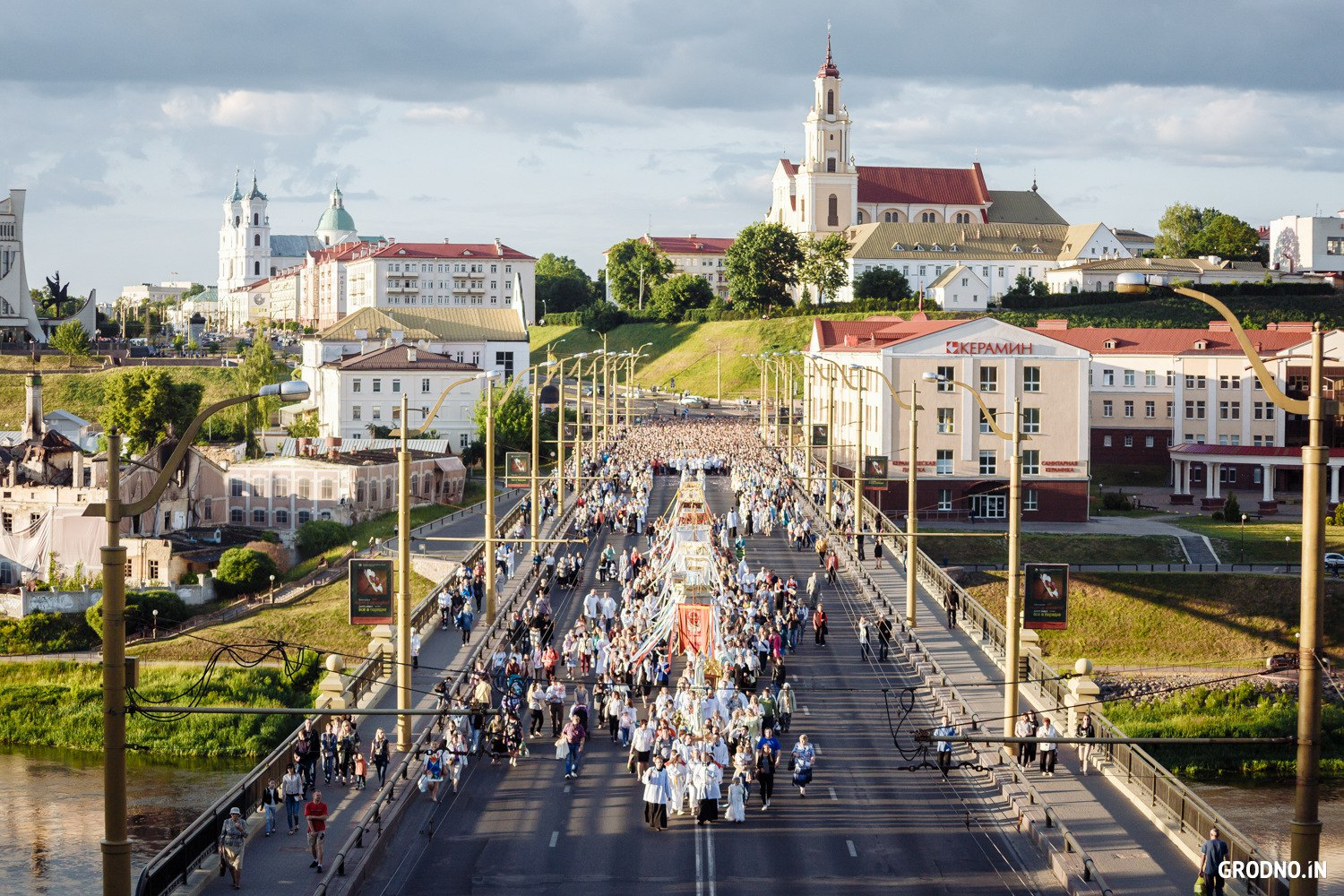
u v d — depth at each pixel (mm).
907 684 59938
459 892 37500
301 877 37406
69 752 79812
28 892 52062
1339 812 64938
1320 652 27609
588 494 112438
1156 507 134250
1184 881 37656
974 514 121500
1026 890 37844
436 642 66562
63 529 112188
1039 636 93438
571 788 47188
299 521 126375
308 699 84438
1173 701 83938
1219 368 147625
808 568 87188
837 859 40219
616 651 56969
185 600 104062
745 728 47531
